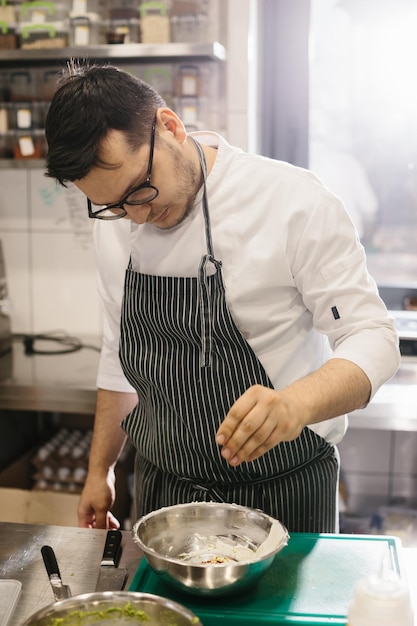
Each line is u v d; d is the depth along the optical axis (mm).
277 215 1370
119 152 1132
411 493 2904
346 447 2914
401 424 2213
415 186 2865
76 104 1119
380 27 2762
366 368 1223
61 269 2820
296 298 1436
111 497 1669
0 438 2557
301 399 1115
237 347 1394
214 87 2566
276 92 2816
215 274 1387
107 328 1658
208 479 1448
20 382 2305
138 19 2457
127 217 1271
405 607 828
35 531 1290
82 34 2438
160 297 1415
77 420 2928
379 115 2830
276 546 1083
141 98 1173
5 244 2826
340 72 2812
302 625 994
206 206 1371
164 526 1198
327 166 2891
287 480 1436
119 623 964
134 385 1535
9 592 1090
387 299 2906
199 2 2414
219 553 1162
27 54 2400
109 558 1172
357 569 1135
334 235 1352
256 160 1410
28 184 2771
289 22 2746
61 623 957
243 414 1046
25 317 2873
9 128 2574
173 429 1444
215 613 1019
